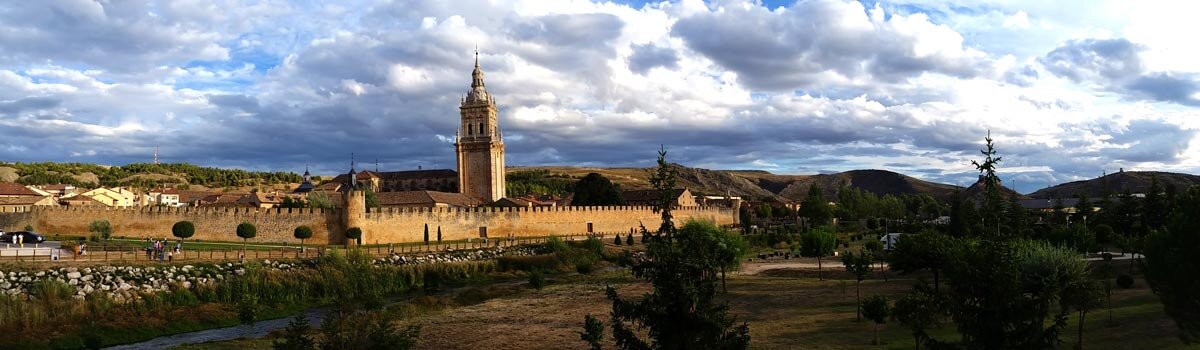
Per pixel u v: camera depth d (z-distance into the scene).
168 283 69.19
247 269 75.06
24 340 52.34
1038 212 150.00
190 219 113.25
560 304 65.06
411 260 95.00
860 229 170.00
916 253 58.16
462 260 101.81
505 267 101.06
